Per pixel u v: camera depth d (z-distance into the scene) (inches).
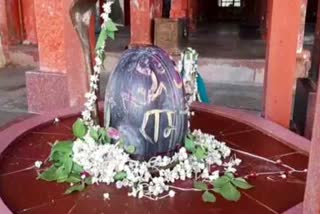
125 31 354.3
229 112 76.9
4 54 246.5
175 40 219.5
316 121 29.9
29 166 53.2
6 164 53.8
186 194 46.3
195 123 71.7
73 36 94.4
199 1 453.4
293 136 64.6
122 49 246.7
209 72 220.7
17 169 52.4
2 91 189.0
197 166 50.3
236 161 54.9
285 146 61.9
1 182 48.9
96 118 55.1
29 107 138.7
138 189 46.1
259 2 438.6
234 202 45.1
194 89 71.7
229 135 66.2
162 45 220.2
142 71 47.1
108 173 47.6
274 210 43.6
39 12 128.2
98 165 48.4
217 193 46.8
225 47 269.3
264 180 50.6
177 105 48.1
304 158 57.5
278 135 65.2
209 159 52.8
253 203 45.0
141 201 44.8
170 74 48.4
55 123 70.1
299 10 84.4
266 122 71.3
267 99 91.4
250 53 243.1
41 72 133.6
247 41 307.0
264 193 47.3
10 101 171.6
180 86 49.4
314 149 30.3
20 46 247.8
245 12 505.7
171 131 48.1
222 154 56.4
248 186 48.4
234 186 48.1
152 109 46.6
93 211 42.9
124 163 47.9
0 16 243.1
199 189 47.1
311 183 30.7
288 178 51.2
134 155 48.3
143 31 211.0
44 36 130.3
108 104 49.3
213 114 76.9
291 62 88.0
